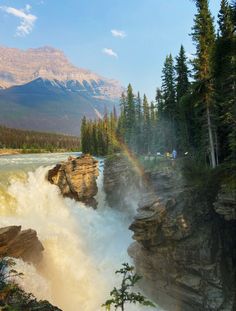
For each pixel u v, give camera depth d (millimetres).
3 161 67625
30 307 16062
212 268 24938
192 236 26312
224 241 26453
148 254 27844
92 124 127062
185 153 44781
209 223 26812
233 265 26172
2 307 15133
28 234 28328
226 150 39625
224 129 38406
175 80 50625
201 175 31531
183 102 30172
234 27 19516
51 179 43219
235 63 20641
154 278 27641
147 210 28109
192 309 25375
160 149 64875
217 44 19906
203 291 24672
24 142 187250
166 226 26531
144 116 82938
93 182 45625
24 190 40188
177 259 26172
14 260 25703
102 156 112375
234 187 24375
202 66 33562
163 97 55844
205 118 37406
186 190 28719
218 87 35938
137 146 82625
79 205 42938
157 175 36125
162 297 27172
